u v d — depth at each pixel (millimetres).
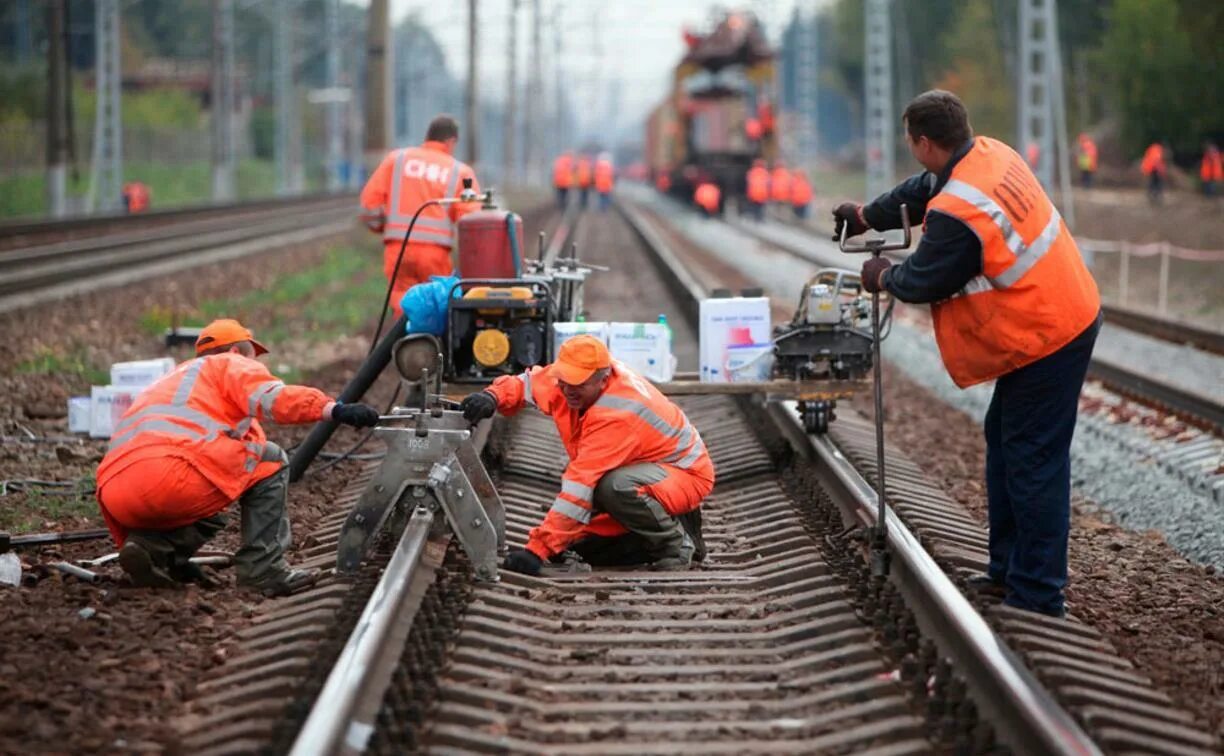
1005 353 22078
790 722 18516
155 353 55812
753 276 98312
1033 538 22578
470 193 34781
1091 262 88875
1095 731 17062
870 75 184750
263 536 24250
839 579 24188
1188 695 20578
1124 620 24516
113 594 23328
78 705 18484
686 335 62031
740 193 189375
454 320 30953
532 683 19781
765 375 32594
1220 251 107250
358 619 20703
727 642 21734
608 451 25516
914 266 22203
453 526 24219
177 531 24266
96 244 102125
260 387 23781
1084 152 165625
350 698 16750
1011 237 21594
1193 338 63062
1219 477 36688
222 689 19453
